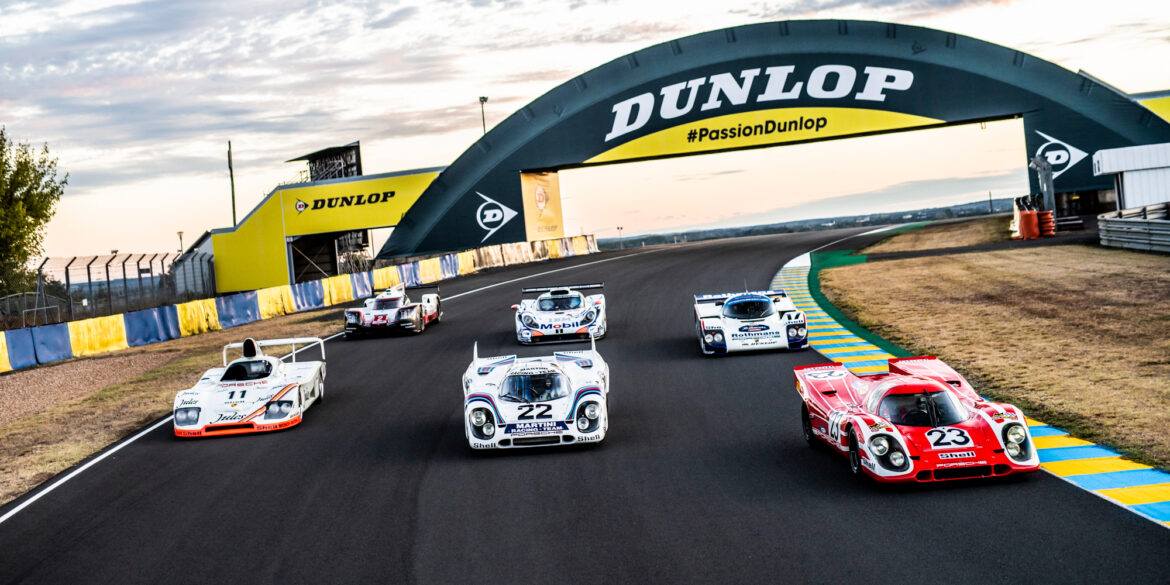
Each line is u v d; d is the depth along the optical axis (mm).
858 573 7262
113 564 8961
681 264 43219
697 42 51688
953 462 9156
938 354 17422
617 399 15758
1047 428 11547
